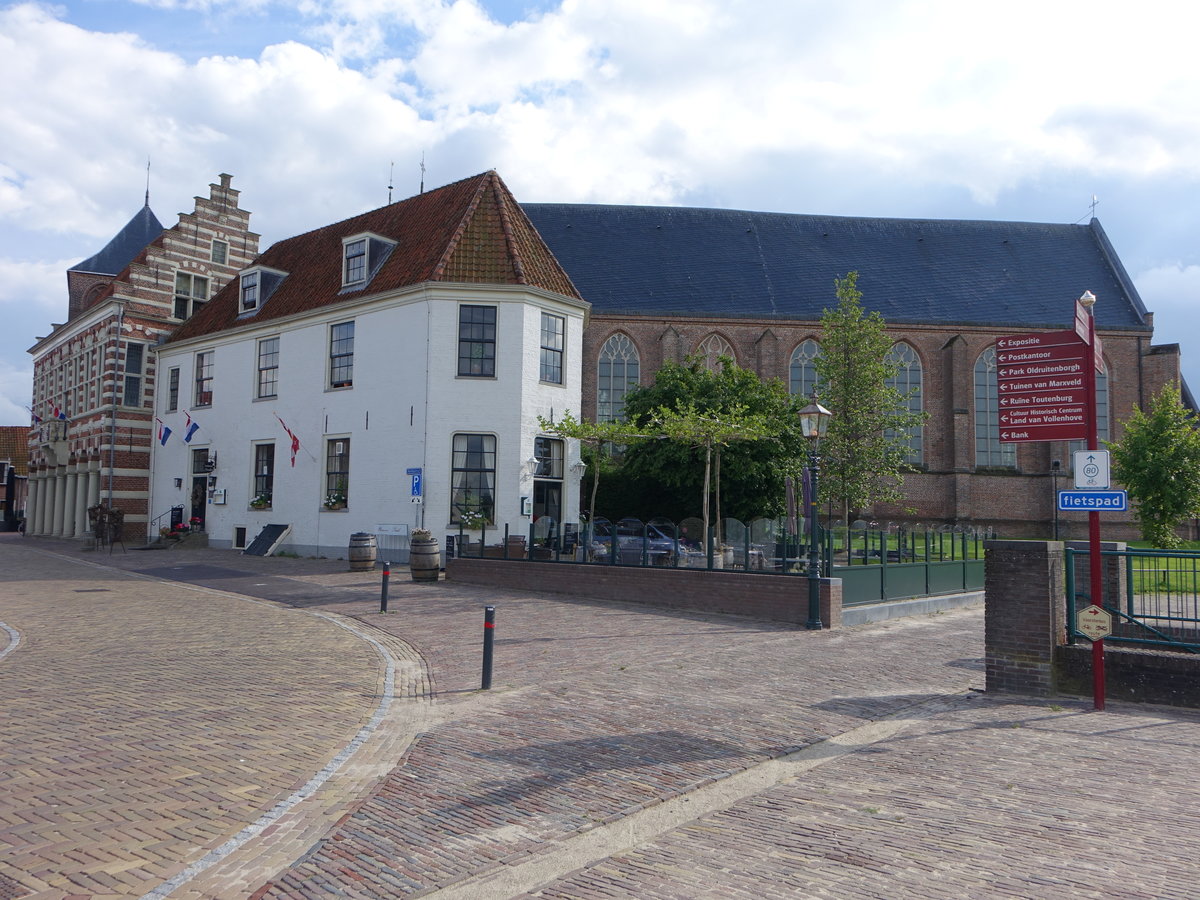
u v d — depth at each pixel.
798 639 12.71
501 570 18.44
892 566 16.64
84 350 35.06
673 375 29.38
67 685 8.70
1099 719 7.89
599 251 45.22
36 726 7.06
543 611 14.99
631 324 42.44
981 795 5.61
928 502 42.09
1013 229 48.50
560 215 46.62
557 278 24.77
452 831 5.04
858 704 8.52
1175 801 5.45
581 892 4.20
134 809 5.26
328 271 26.86
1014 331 42.81
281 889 4.24
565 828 5.11
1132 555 9.00
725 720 7.72
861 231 48.22
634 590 16.39
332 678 9.39
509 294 22.98
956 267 46.44
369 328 24.25
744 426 22.03
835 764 6.41
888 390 29.70
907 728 7.58
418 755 6.55
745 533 15.56
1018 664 9.05
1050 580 8.96
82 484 34.69
